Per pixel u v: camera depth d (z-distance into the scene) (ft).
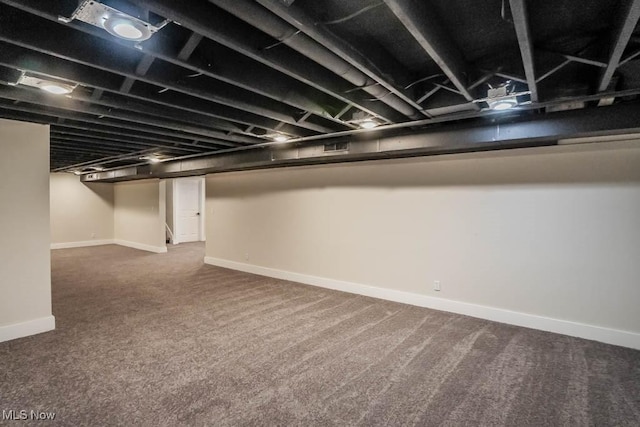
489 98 7.68
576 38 6.55
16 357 9.35
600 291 10.62
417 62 7.73
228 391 7.77
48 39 5.82
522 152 11.80
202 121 11.19
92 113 9.84
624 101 8.67
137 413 6.93
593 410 7.13
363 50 6.46
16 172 10.71
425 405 7.28
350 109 10.56
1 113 10.64
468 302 12.98
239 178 21.34
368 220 15.61
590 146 10.66
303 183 18.01
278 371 8.69
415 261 14.25
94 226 32.14
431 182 13.80
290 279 18.65
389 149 12.56
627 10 4.59
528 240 11.76
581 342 10.50
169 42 6.08
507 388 7.95
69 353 9.62
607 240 10.52
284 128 12.35
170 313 13.08
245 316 12.78
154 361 9.18
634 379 8.34
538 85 7.90
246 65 7.61
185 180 34.86
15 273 10.67
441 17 5.85
